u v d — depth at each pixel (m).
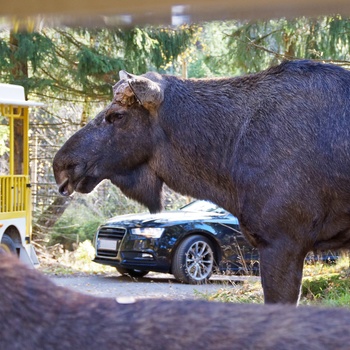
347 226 6.86
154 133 7.39
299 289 6.92
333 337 1.99
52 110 24.89
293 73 7.05
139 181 7.55
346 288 10.38
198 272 16.27
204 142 7.21
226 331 2.01
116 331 2.01
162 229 16.05
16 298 2.03
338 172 6.71
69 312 2.04
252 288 11.57
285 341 1.98
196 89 7.38
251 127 7.01
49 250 24.14
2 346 1.97
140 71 22.66
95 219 27.19
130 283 16.44
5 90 16.53
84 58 21.92
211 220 16.47
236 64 18.50
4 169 26.73
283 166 6.80
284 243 6.84
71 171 7.48
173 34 22.33
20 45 21.33
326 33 16.75
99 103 23.61
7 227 16.23
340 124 6.74
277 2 2.79
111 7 2.84
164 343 1.99
